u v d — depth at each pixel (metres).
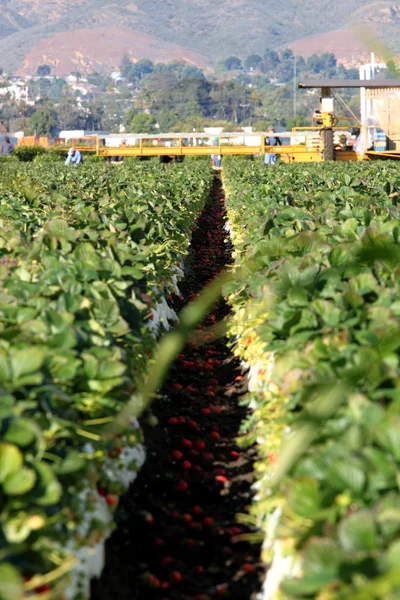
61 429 6.64
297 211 16.58
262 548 7.54
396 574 4.38
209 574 7.52
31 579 5.56
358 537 4.84
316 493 5.46
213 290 6.28
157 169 48.31
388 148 55.38
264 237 14.96
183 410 11.46
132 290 10.84
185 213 24.94
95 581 6.70
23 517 5.61
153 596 7.14
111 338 8.88
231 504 8.85
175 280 18.66
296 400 7.32
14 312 8.48
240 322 12.86
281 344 8.83
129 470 8.59
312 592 5.01
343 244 11.40
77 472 6.51
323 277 9.96
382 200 20.56
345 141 57.72
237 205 24.75
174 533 8.20
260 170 39.69
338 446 5.73
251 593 7.12
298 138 69.12
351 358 7.32
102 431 7.21
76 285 9.72
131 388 8.67
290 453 5.45
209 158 83.19
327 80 53.16
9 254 12.97
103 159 74.94
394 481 5.33
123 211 18.09
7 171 45.31
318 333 8.34
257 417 9.00
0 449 5.63
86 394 7.42
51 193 25.05
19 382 6.67
